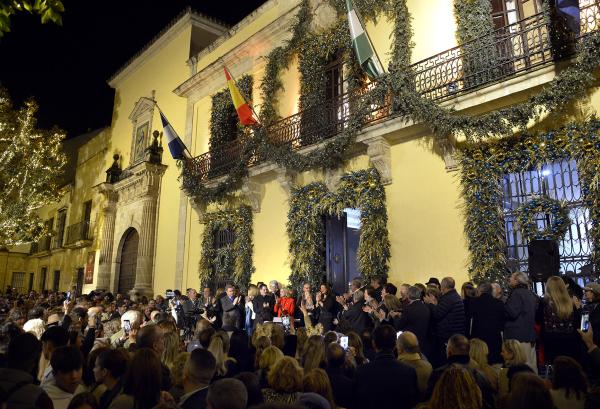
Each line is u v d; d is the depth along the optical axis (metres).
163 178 19.72
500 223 8.60
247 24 16.67
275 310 10.59
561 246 7.95
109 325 7.83
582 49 7.30
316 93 12.85
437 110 9.06
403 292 7.54
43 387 3.76
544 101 7.64
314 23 13.41
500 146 8.86
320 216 12.15
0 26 6.25
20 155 23.25
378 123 10.38
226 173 14.62
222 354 4.85
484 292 6.31
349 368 4.95
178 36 20.88
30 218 23.64
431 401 2.92
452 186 9.46
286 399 3.68
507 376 4.25
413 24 10.97
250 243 14.20
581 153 7.72
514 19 9.61
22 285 33.69
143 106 22.28
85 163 27.91
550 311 6.02
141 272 18.61
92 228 24.73
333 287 12.01
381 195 10.63
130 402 3.10
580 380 3.30
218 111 16.89
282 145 12.65
